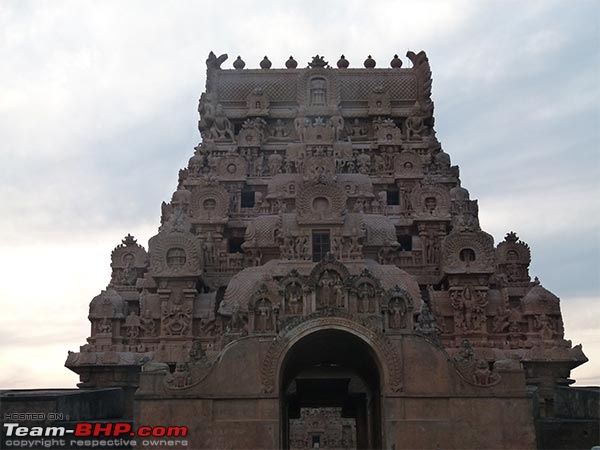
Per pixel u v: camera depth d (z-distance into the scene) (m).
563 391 42.94
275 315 33.47
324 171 58.00
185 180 66.50
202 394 32.47
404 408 32.16
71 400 37.59
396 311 33.47
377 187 64.38
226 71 74.19
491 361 48.81
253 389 32.44
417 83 74.31
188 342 50.00
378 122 70.50
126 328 51.44
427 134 71.94
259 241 54.31
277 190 59.75
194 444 31.91
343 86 73.81
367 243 53.50
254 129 68.06
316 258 50.88
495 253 59.81
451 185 66.56
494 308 51.94
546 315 50.91
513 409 32.19
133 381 48.50
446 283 53.75
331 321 32.97
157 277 51.00
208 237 57.53
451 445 31.80
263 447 31.73
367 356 35.56
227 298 48.69
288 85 73.44
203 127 71.75
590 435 37.00
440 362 32.78
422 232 57.44
